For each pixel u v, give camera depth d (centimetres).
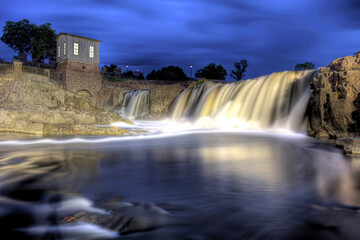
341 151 954
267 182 525
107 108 4325
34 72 3281
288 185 506
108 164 706
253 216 355
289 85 1969
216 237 297
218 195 441
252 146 1096
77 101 2731
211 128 2098
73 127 1437
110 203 401
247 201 413
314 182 529
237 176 574
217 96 2619
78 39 4206
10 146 1050
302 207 390
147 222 332
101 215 346
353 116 1202
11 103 2034
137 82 5091
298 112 1762
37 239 293
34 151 932
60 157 817
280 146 1097
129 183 512
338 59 1417
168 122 2931
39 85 2438
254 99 2164
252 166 685
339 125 1260
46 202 406
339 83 1266
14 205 392
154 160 769
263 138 1396
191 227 320
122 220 336
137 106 3812
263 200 419
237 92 2400
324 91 1347
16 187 483
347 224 331
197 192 456
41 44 5331
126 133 1540
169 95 3359
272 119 1964
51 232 307
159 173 600
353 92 1208
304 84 1862
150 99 3503
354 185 509
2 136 1348
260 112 2066
